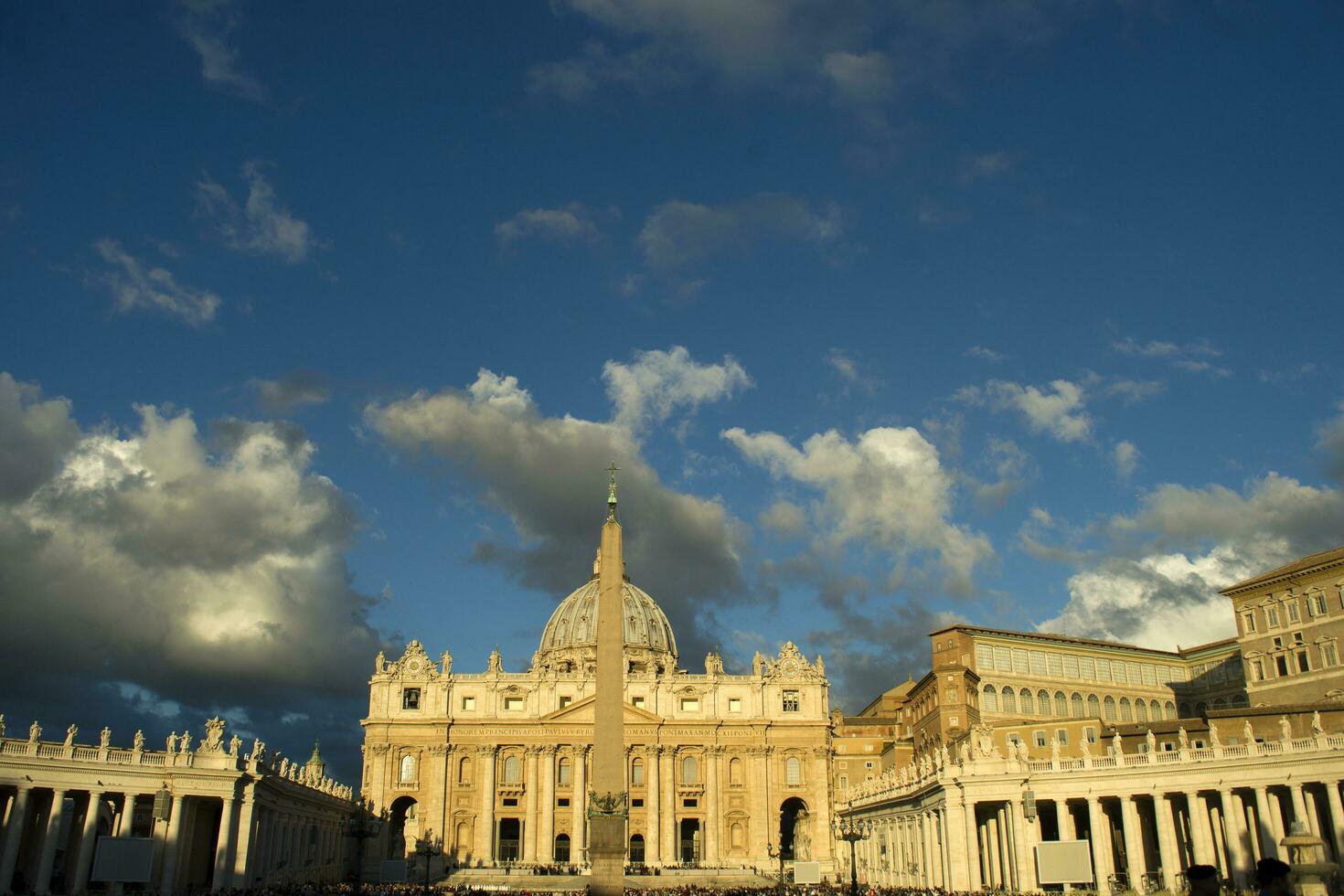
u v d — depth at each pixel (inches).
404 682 5748.0
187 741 2974.9
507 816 5620.1
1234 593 4146.2
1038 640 5334.6
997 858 3440.0
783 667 5999.0
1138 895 2800.2
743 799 5753.0
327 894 2967.5
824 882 4153.5
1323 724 3157.0
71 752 2741.1
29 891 2746.1
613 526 2361.0
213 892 2753.4
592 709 5708.7
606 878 2143.2
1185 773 2891.2
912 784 3828.7
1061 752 4173.2
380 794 5561.0
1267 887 531.2
